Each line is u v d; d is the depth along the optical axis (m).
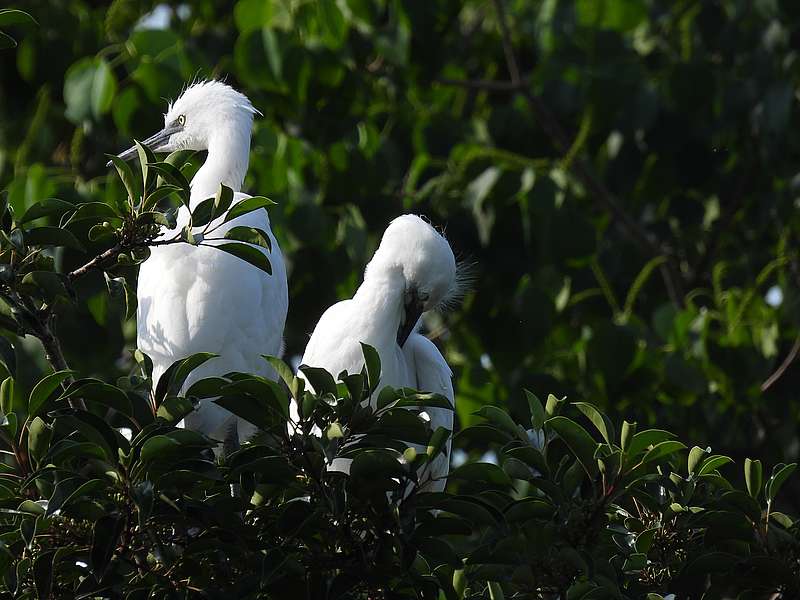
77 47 12.79
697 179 13.41
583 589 5.77
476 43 15.27
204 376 7.99
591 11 13.67
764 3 13.04
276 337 8.41
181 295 7.99
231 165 9.07
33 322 5.94
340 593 5.61
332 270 11.52
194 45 12.73
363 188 12.09
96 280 10.08
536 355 12.53
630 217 13.96
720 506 6.09
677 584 6.15
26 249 5.96
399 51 11.91
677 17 14.61
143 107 11.32
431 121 13.40
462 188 12.28
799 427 13.01
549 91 13.12
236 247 5.92
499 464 6.56
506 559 5.73
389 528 5.64
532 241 11.96
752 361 11.70
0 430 5.83
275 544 5.67
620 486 5.65
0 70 12.86
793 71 13.37
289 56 11.36
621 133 12.76
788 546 6.10
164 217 5.74
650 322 13.69
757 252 13.91
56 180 11.18
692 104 12.91
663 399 12.09
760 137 13.12
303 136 12.11
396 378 8.56
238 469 5.47
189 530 6.56
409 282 8.58
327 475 5.56
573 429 5.59
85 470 5.57
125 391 5.62
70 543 5.71
